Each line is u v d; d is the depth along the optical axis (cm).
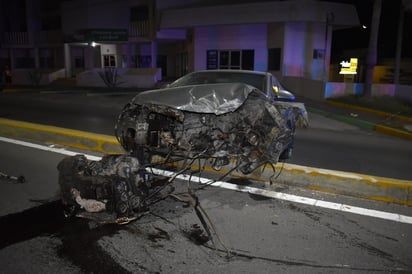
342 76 2567
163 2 2506
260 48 2248
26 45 3322
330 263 338
